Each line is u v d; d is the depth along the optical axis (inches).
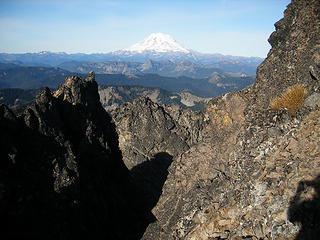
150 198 2260.1
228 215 1317.7
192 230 1487.5
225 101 2009.1
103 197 1800.0
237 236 1183.6
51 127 1583.4
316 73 1349.7
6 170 1251.8
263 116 1547.7
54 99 1771.7
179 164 2086.6
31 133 1488.7
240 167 1459.2
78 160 1659.7
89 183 1700.3
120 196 2033.7
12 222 1158.3
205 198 1590.8
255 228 1127.0
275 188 1162.6
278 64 1722.4
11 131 1413.6
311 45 1525.6
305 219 960.3
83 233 1477.6
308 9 1662.2
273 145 1336.1
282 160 1225.4
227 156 1713.8
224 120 1951.3
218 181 1620.3
